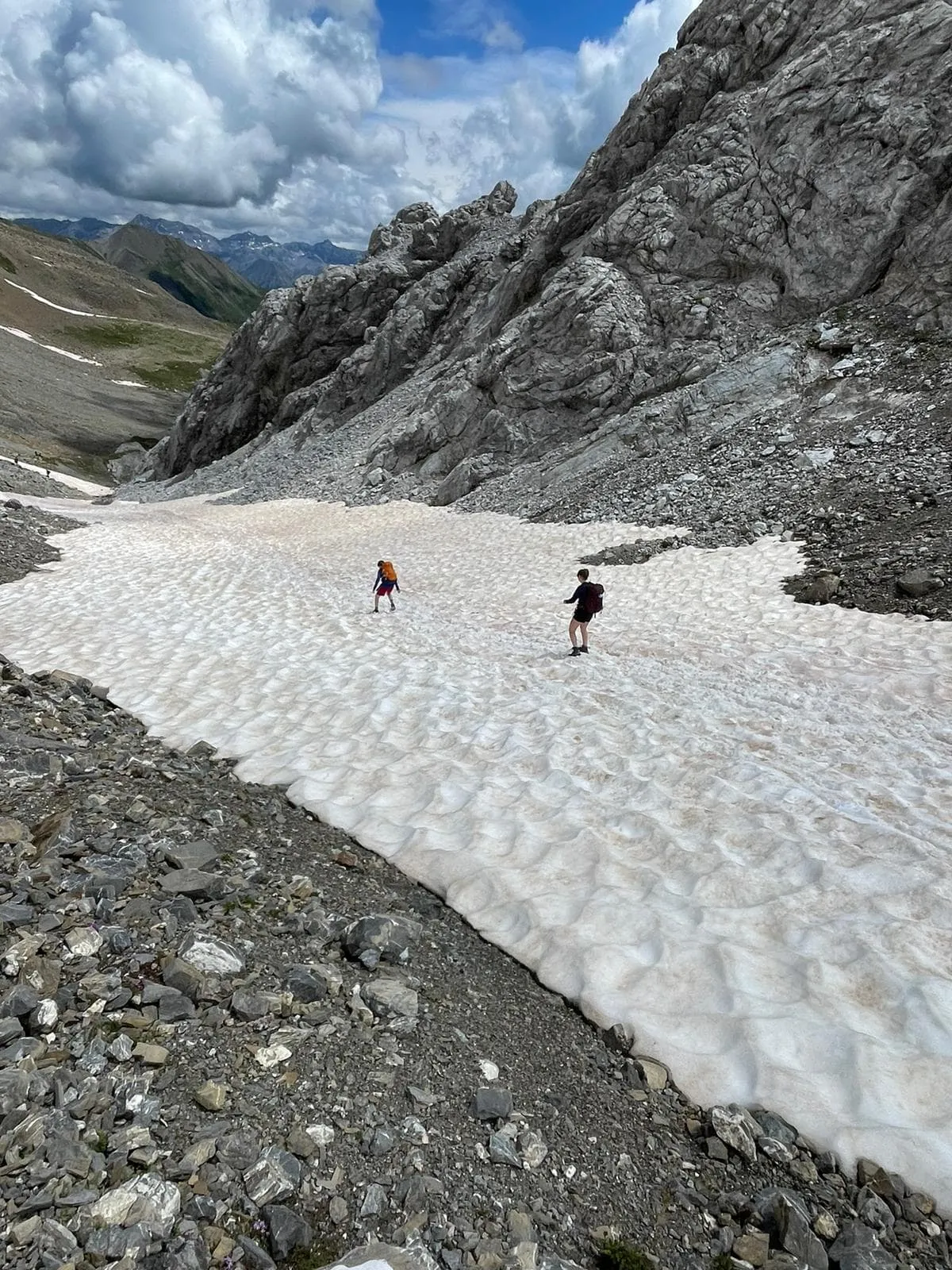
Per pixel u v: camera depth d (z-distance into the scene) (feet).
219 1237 11.02
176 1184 11.64
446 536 113.91
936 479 74.49
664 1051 16.80
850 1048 16.33
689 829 26.35
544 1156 13.78
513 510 121.90
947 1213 13.12
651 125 156.56
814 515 77.25
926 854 23.08
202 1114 13.12
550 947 20.57
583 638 52.95
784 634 53.83
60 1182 11.35
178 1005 15.70
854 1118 14.84
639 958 19.80
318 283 253.24
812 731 35.63
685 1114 15.39
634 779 30.42
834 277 117.39
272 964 18.15
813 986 18.31
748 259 127.95
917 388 94.73
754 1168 14.10
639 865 24.40
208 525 155.74
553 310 142.41
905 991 17.78
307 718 39.96
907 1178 13.71
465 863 25.13
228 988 16.70
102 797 27.35
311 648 55.16
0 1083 12.80
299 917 20.79
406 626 64.23
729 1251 12.52
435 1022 17.20
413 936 20.74
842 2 128.77
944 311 103.09
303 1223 11.41
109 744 35.01
